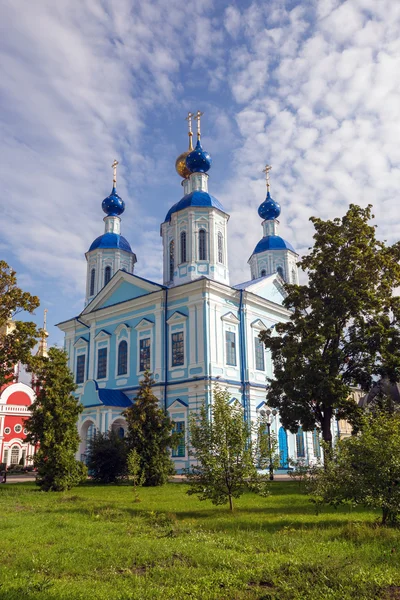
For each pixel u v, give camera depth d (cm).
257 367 3912
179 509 1712
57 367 2695
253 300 3991
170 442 2847
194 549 1035
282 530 1237
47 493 2347
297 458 4075
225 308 3756
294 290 2858
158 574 866
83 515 1560
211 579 832
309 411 2647
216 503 1648
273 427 3925
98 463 2884
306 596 754
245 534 1199
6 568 891
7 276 2780
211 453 1677
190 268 3834
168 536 1197
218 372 3519
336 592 763
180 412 3481
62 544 1096
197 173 4216
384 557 941
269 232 5450
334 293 2636
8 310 2744
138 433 2814
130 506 1797
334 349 2619
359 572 845
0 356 2662
